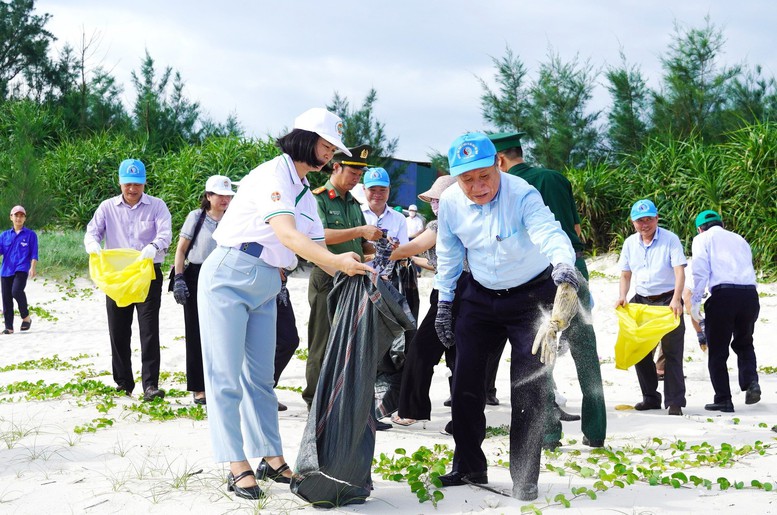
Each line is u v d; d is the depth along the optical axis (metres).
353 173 6.14
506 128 27.48
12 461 4.70
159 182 22.45
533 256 4.08
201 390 7.14
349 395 3.86
